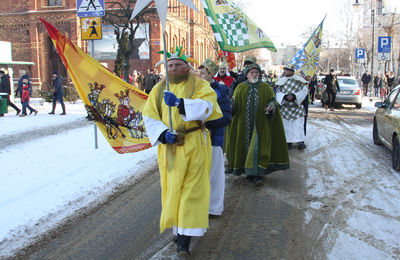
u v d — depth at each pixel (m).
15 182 6.02
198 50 42.28
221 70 7.29
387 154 8.23
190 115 3.38
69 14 31.97
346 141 9.84
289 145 9.01
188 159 3.51
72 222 4.55
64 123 12.98
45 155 7.93
